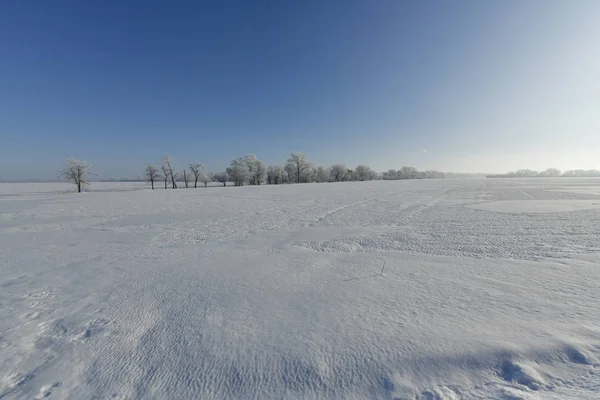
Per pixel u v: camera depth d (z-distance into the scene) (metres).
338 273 5.54
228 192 35.69
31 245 9.06
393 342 3.08
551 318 3.41
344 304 4.09
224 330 3.52
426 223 11.05
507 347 2.85
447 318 3.54
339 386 2.57
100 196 33.53
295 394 2.52
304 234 9.73
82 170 52.94
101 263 6.84
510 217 11.55
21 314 4.15
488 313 3.61
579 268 5.22
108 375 2.83
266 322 3.68
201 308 4.17
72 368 2.94
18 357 3.12
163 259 7.08
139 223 13.22
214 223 12.76
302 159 79.44
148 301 4.50
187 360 3.00
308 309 3.98
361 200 21.25
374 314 3.74
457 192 26.38
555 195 20.41
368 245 7.98
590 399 2.21
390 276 5.23
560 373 2.51
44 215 16.69
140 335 3.51
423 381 2.55
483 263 5.82
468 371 2.61
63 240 9.79
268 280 5.26
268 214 15.27
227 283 5.17
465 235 8.62
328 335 3.30
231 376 2.75
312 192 31.88
